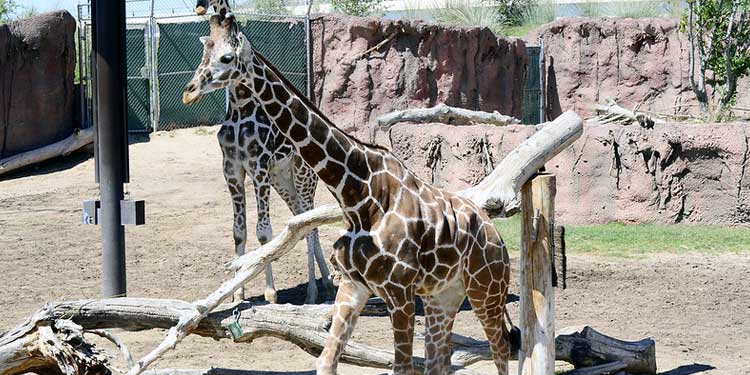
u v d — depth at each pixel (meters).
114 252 9.64
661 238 14.36
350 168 5.65
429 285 5.81
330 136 5.66
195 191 17.78
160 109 22.27
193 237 14.46
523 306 6.47
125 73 9.73
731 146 15.12
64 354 6.11
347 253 5.65
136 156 20.34
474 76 23.19
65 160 20.53
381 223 5.62
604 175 15.47
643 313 10.46
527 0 30.38
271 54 22.42
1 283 11.34
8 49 19.62
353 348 6.84
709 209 15.34
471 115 11.70
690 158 15.30
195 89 5.92
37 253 13.25
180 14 22.94
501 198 6.34
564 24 25.95
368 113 22.20
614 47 25.62
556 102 26.22
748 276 12.41
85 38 21.61
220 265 12.70
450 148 16.11
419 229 5.66
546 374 6.38
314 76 22.64
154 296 10.76
